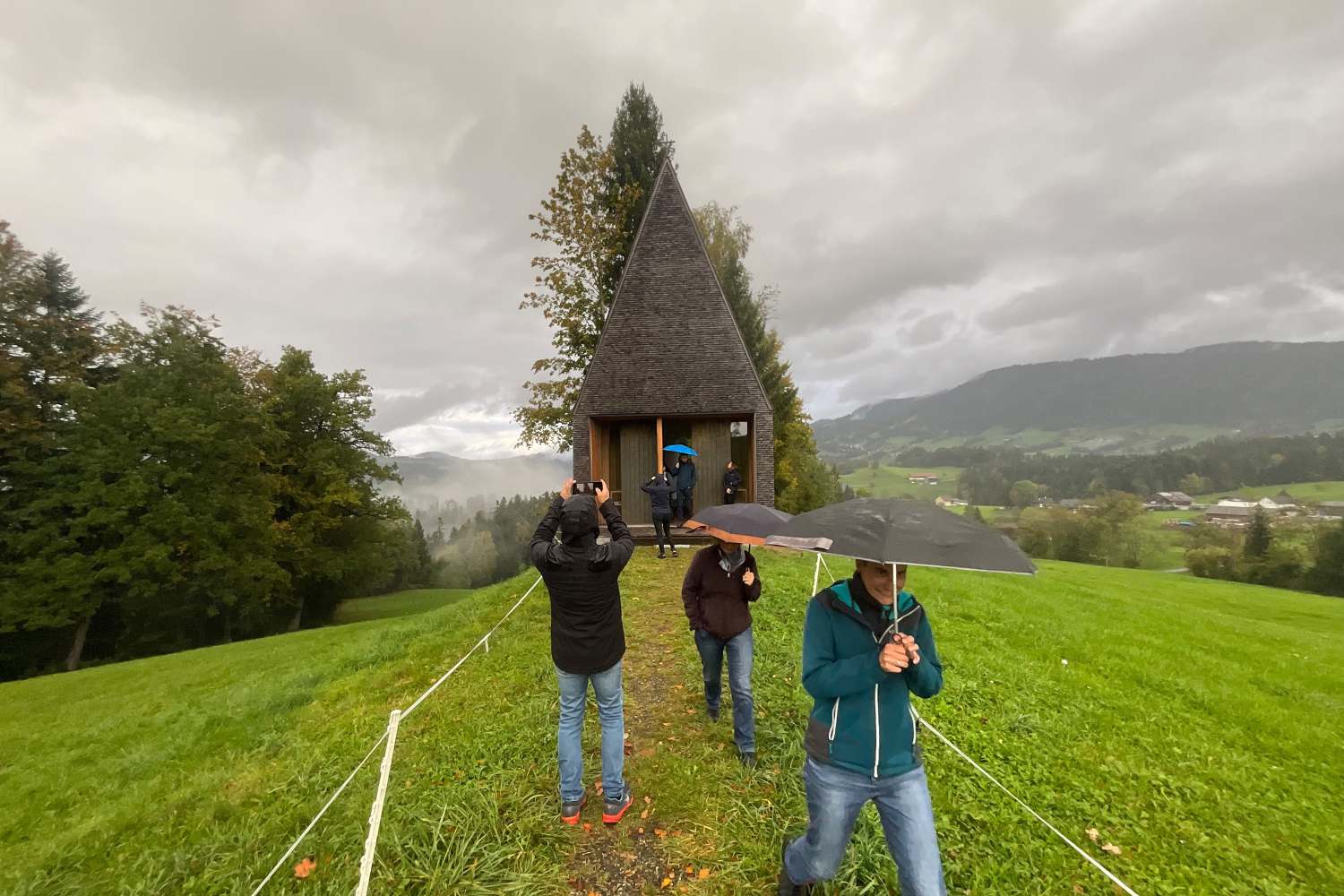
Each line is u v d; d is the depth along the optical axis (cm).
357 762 509
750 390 1706
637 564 1251
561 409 2562
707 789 421
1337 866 411
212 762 588
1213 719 679
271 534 2811
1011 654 845
